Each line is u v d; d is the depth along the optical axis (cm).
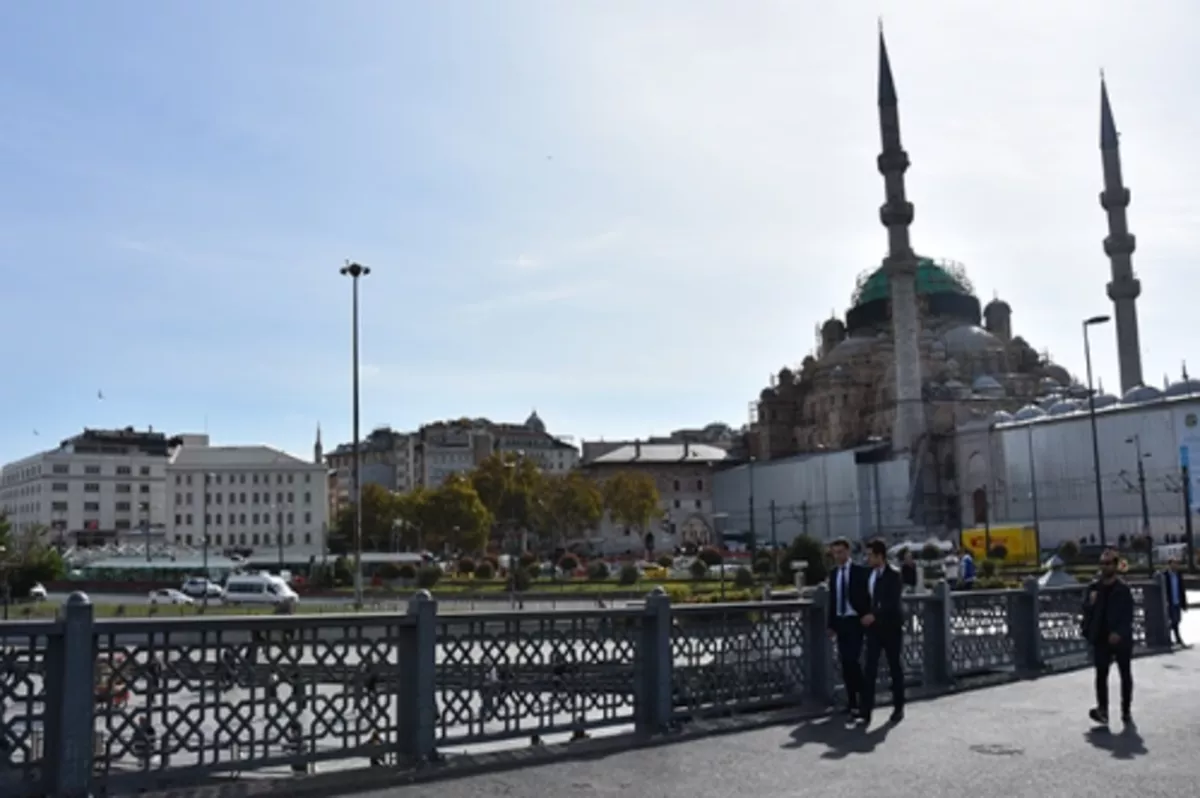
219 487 14838
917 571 3303
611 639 1292
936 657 1786
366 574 9162
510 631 1197
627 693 1302
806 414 15525
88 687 903
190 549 12325
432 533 11912
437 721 1122
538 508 13225
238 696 1027
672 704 1341
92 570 9825
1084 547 10031
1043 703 1603
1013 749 1230
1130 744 1262
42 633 884
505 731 1177
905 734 1329
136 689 941
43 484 15975
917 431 12306
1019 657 2003
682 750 1218
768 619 1495
